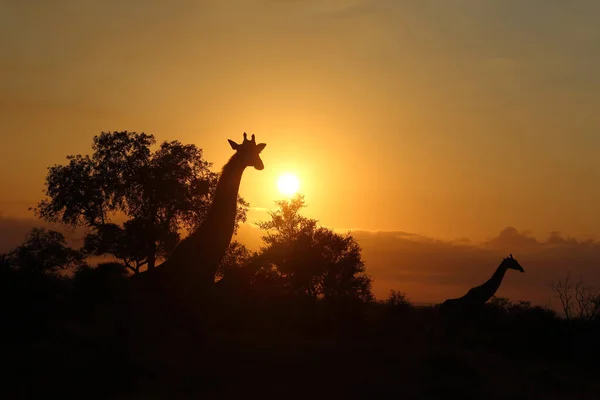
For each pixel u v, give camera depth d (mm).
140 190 40594
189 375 11992
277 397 11102
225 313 18547
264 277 30078
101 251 38250
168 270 15164
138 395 10781
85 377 11273
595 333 23266
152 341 14266
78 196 40219
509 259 28484
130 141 41062
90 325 14672
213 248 15617
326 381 12383
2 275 15055
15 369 11656
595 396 14102
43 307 14727
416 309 31359
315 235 35906
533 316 24828
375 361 14781
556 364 20016
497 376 15055
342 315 24516
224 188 16219
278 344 16109
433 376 13773
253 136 16953
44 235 34438
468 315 26656
